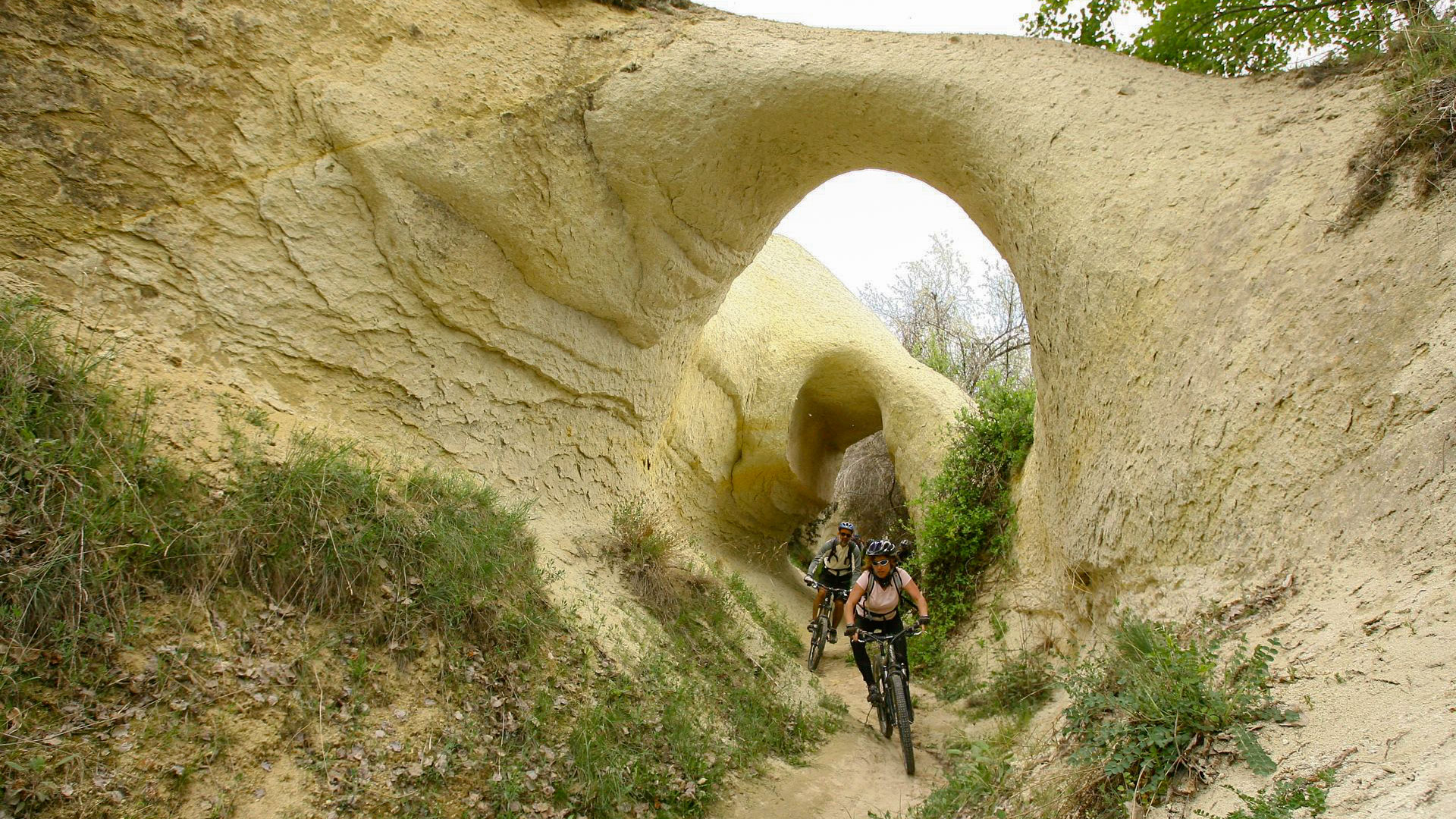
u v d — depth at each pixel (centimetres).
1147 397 452
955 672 751
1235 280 417
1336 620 291
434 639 404
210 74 472
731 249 730
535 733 401
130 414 388
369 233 528
